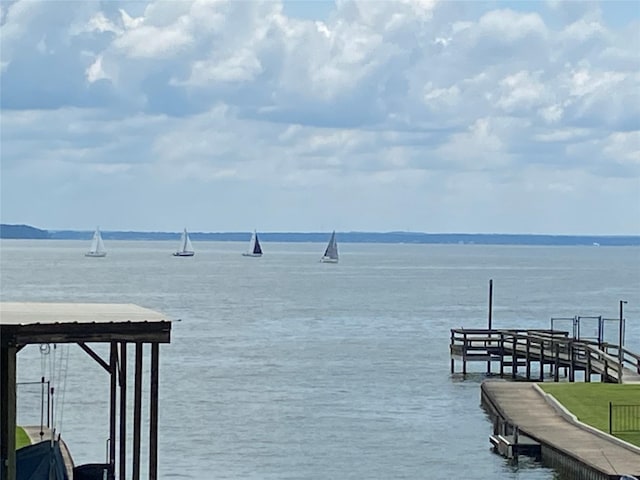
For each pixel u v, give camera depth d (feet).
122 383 97.14
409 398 177.27
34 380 184.75
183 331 285.64
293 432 145.89
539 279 639.35
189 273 638.53
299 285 523.70
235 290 472.44
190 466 124.98
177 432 143.95
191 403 167.02
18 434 112.47
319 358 229.86
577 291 509.35
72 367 202.49
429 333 291.38
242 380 194.08
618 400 147.13
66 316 79.61
